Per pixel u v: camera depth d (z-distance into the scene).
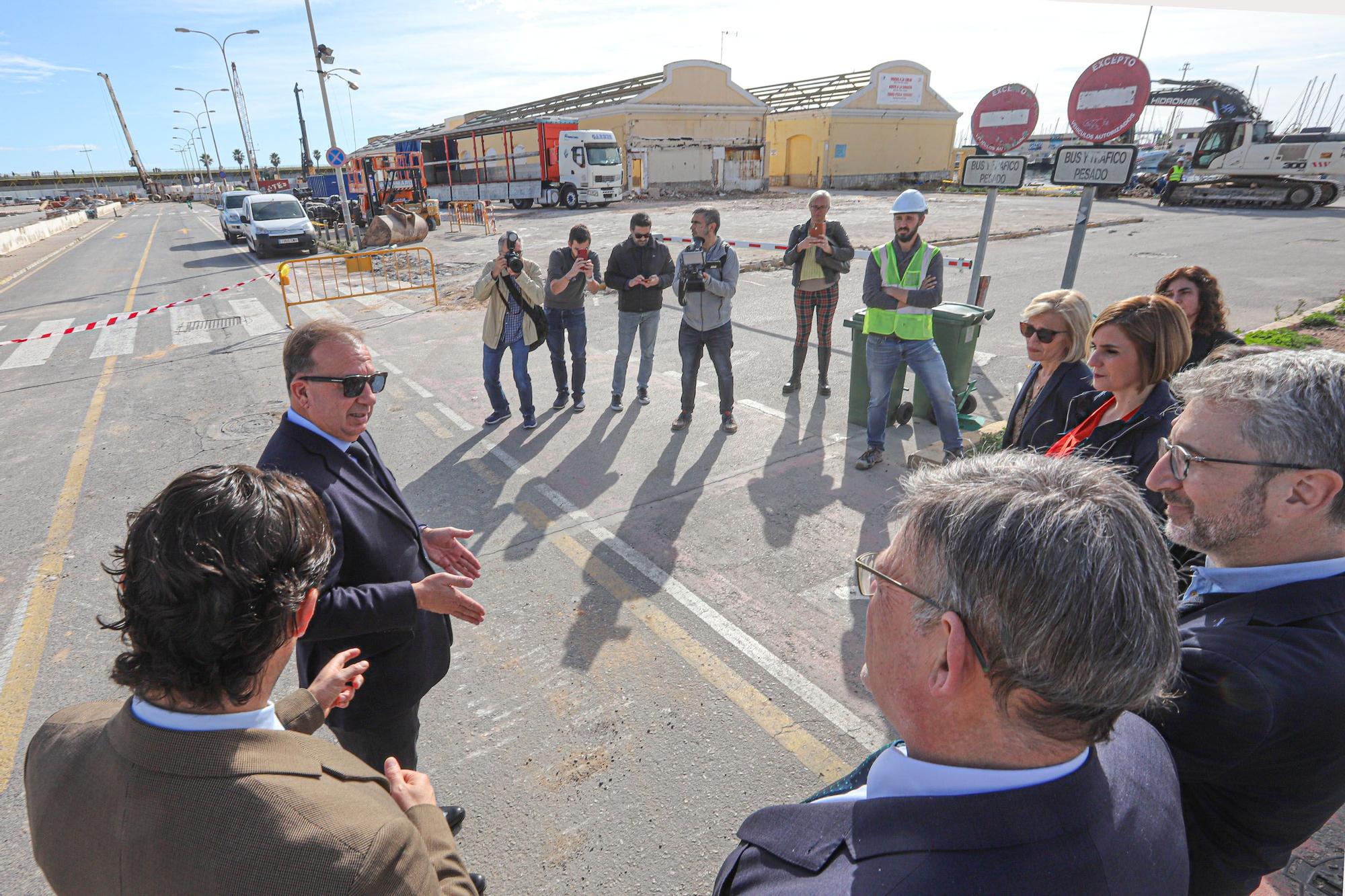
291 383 1.86
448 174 32.72
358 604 1.67
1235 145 23.09
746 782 2.54
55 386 7.41
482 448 5.50
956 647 0.72
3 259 21.83
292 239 17.64
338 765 0.94
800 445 5.37
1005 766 0.73
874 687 0.84
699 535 4.17
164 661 0.85
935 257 4.33
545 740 2.74
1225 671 1.00
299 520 0.97
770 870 0.80
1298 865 2.11
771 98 45.50
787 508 4.45
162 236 28.19
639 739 2.73
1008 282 11.05
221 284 13.81
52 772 0.90
